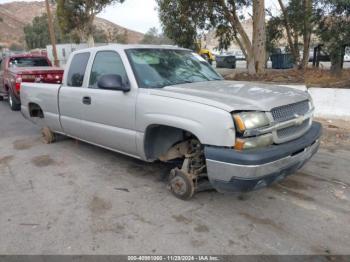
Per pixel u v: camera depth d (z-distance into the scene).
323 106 8.53
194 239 3.30
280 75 12.59
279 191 4.32
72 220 3.69
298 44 15.86
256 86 4.33
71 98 5.41
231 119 3.32
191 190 4.01
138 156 4.50
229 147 3.35
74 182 4.73
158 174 4.97
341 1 8.37
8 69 11.25
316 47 14.31
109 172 5.09
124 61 4.50
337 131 7.15
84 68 5.28
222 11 15.35
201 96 3.71
